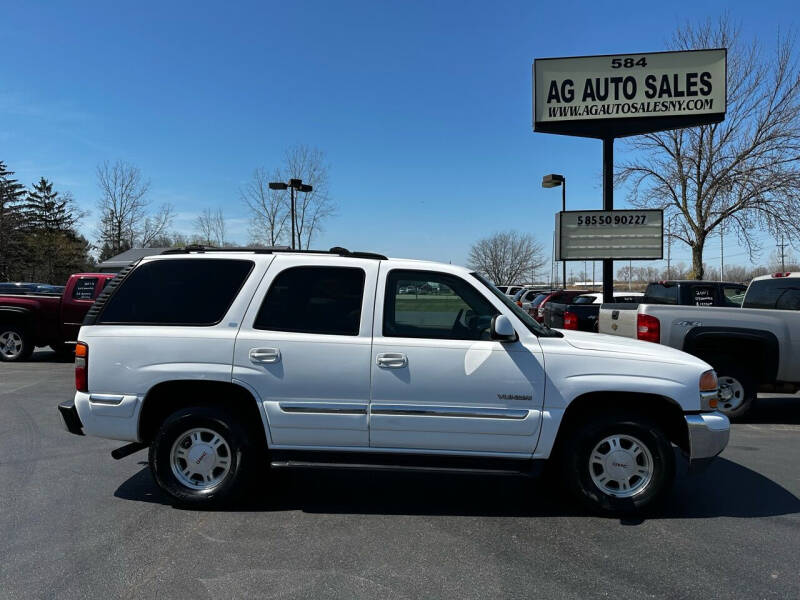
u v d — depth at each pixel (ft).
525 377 12.87
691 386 12.97
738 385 23.03
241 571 10.47
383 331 13.20
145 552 11.22
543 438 12.88
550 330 14.43
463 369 12.85
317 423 13.01
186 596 9.58
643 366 13.00
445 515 13.35
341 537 12.03
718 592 9.82
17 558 10.93
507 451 13.00
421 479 16.10
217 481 13.52
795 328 22.15
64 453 17.98
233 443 13.37
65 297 38.68
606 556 11.21
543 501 14.34
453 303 13.58
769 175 67.36
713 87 38.17
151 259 14.12
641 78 38.88
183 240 147.13
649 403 13.62
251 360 13.06
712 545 11.73
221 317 13.38
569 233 41.81
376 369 12.91
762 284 25.44
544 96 39.86
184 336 13.23
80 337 13.64
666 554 11.30
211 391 13.58
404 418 12.89
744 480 16.01
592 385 12.83
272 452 13.37
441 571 10.53
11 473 16.05
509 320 12.87
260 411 13.07
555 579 10.26
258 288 13.51
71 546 11.46
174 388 13.42
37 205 208.95
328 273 13.67
